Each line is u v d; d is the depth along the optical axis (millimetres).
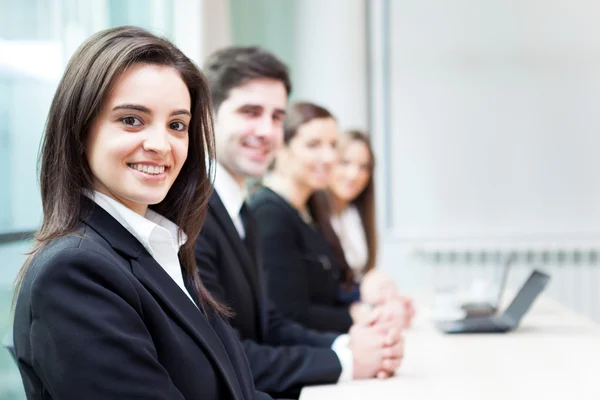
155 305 1014
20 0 2049
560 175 4246
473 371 1596
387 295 2418
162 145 1019
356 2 4270
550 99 4246
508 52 4250
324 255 2357
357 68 4281
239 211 1785
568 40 4223
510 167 4266
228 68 1799
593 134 4234
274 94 1822
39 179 1031
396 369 1574
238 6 4375
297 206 2428
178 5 3488
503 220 4273
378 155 4309
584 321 2219
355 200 2992
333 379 1534
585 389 1416
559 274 4211
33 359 917
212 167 1240
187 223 1237
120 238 1036
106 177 1020
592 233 4223
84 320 899
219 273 1575
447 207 4293
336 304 2453
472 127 4277
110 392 901
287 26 4352
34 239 1015
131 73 1011
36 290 905
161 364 1015
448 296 2355
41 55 2152
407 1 4273
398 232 4301
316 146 2385
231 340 1261
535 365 1635
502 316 2123
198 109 1181
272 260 2076
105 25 2760
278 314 1959
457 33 4266
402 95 4293
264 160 1826
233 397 1108
